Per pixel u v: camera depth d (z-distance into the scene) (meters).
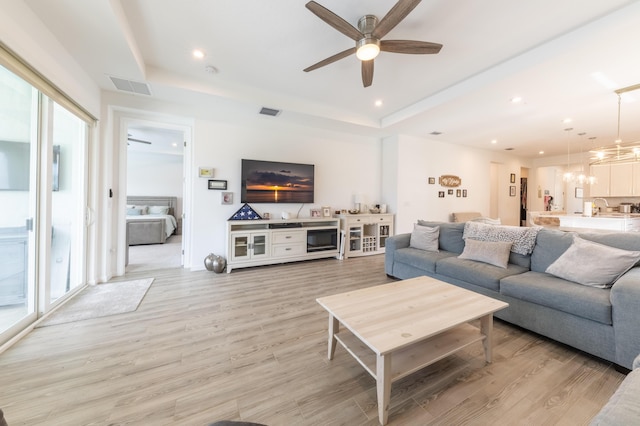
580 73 2.67
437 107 3.68
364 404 1.37
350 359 1.75
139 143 6.59
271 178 4.36
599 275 1.83
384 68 2.89
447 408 1.34
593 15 2.04
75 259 2.92
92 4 1.79
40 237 2.21
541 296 1.92
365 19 2.11
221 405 1.35
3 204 1.95
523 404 1.36
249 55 2.70
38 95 2.14
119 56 2.44
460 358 1.76
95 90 3.00
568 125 4.51
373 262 4.45
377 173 5.61
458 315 1.54
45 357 1.72
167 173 7.86
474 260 2.74
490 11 2.01
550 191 8.23
